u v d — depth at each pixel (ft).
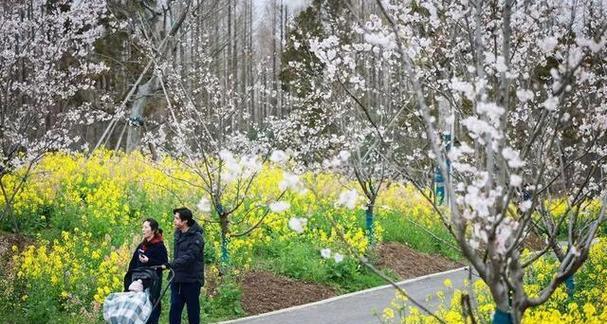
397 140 49.47
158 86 73.20
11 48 44.34
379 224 46.55
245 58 114.62
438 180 43.83
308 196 45.16
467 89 13.69
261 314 31.73
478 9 14.64
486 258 13.75
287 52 73.61
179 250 26.27
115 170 50.57
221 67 117.19
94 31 51.34
